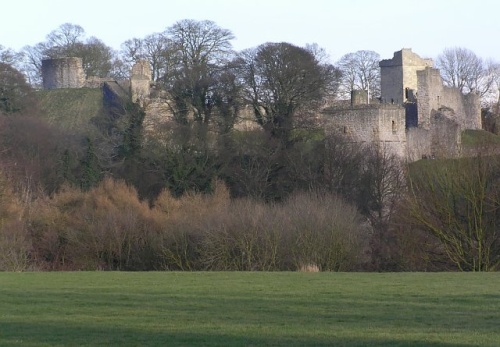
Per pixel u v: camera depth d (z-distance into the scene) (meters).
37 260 99.94
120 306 48.03
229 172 136.50
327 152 137.25
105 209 104.25
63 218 103.62
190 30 195.88
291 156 137.25
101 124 171.50
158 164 136.38
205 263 94.50
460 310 45.72
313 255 92.12
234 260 93.50
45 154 146.88
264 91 153.50
